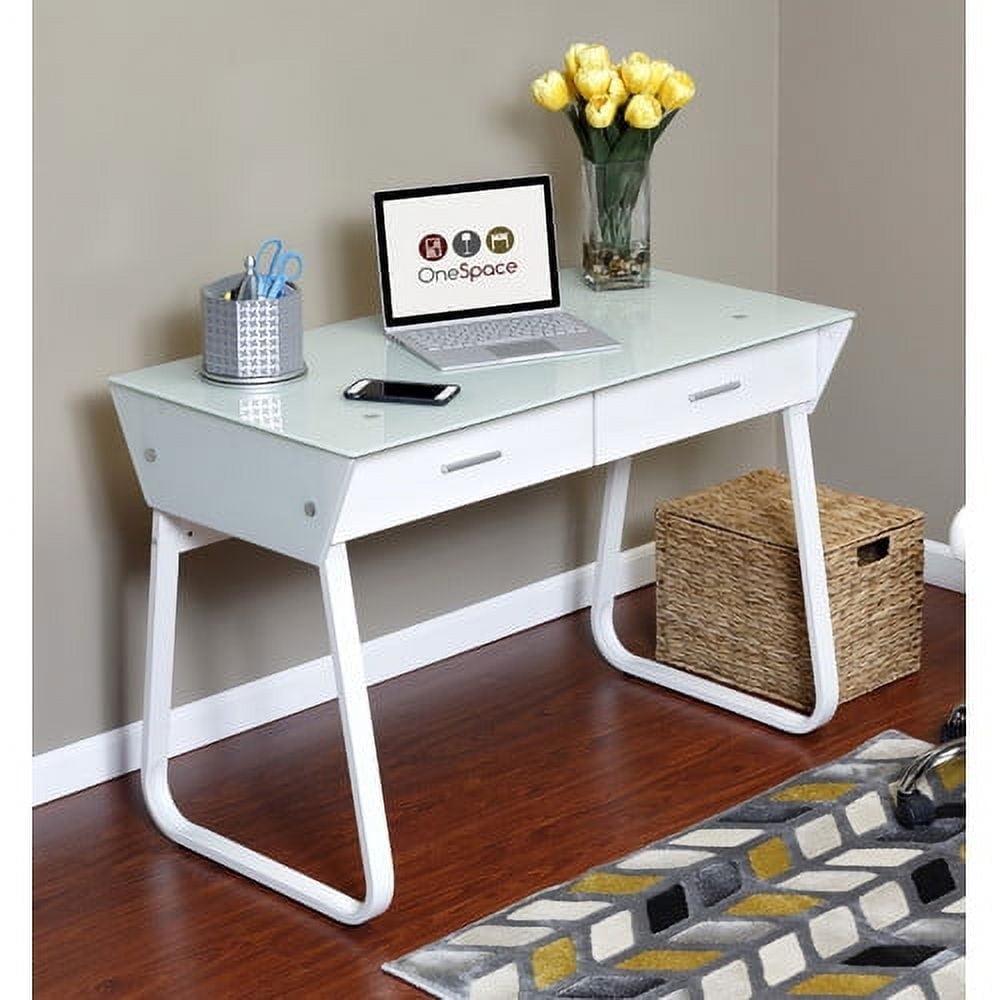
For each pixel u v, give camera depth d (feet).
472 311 13.01
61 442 12.60
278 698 13.91
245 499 11.50
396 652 14.46
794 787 12.84
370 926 11.62
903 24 14.94
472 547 14.78
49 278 12.37
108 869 12.23
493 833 12.51
